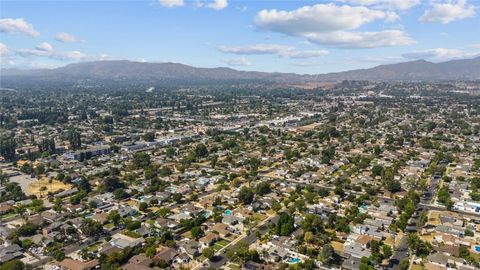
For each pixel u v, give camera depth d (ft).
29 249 623.36
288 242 644.27
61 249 630.74
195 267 572.92
